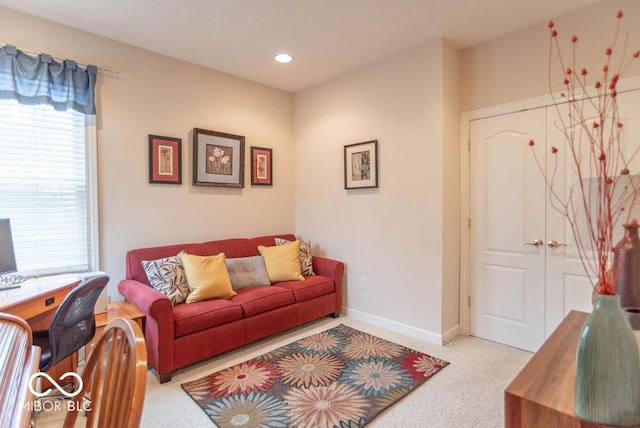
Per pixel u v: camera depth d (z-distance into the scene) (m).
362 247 3.54
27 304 1.91
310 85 3.98
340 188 3.73
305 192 4.14
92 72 2.69
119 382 0.87
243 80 3.76
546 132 2.66
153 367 2.42
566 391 1.03
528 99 2.73
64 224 2.66
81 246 2.73
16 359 1.04
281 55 3.19
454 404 2.07
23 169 2.49
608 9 2.35
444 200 2.91
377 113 3.35
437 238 2.93
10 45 2.36
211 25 2.65
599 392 0.88
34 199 2.54
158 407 2.05
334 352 2.78
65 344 1.84
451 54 2.97
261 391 2.22
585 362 0.90
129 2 2.33
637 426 0.86
